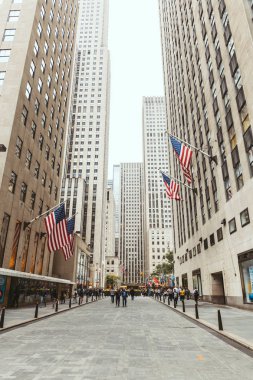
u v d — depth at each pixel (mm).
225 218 27984
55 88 43312
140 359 7305
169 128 67000
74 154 124875
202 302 34625
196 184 40656
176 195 28203
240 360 7266
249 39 21828
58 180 45156
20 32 32656
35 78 34562
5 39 32344
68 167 122875
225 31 27516
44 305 26719
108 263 158000
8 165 27203
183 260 52938
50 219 25922
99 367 6578
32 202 34562
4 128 27734
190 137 44094
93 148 125875
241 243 23969
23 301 27062
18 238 30062
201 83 37250
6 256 26891
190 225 45656
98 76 141125
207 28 33500
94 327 13219
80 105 134875
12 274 23562
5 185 26672
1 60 31062
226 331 11453
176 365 6781
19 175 30047
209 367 6633
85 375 5992
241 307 23797
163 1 77312
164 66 75812
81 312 21828
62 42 47531
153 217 180625
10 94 29172
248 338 9773
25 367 6574
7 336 10703
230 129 26578
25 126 31594
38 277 29328
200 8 36969
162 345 9070
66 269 53031
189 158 23750
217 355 7785
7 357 7488
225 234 28047
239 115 24141
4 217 26953
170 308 25812
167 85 70000
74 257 54000
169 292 35719
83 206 112375
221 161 29141
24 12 34031
